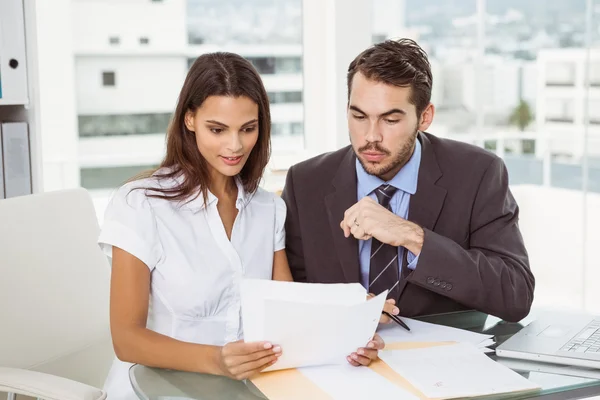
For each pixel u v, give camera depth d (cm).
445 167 172
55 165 337
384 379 124
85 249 182
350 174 174
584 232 347
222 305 154
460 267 153
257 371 124
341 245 170
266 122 153
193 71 144
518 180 364
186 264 150
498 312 156
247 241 160
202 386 126
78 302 177
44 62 327
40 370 167
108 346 185
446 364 130
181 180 154
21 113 248
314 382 123
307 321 122
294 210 177
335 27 350
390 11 358
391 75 152
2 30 237
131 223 145
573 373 128
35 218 174
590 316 160
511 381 122
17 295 165
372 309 125
